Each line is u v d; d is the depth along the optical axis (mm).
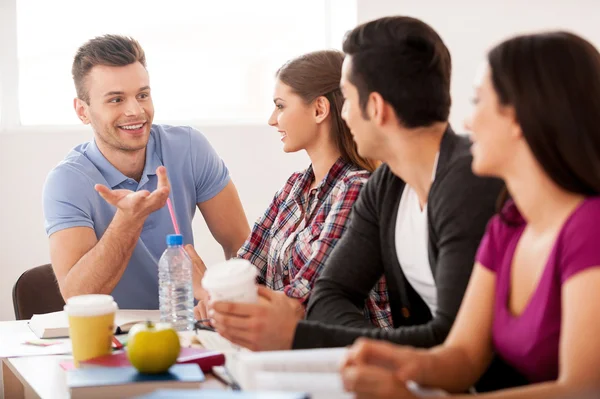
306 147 2340
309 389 1271
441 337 1555
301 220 2389
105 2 3965
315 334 1575
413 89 1646
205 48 4113
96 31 3963
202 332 2002
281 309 1597
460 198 1596
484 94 1298
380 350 1240
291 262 2326
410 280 1813
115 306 1689
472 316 1399
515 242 1365
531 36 1274
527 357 1289
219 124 4031
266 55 4180
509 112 1262
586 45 1250
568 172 1229
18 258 3826
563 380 1160
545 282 1246
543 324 1252
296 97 2287
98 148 2678
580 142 1211
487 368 1461
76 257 2480
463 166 1623
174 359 1521
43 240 3842
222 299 1602
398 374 1248
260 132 4059
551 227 1281
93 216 2588
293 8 4191
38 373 1730
